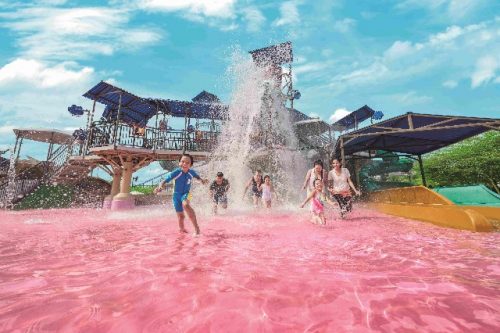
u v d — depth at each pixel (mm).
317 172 6648
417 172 21344
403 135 12320
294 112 20141
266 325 1583
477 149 16969
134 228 6000
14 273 2611
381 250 3520
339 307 1818
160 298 1982
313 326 1568
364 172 20219
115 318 1681
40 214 10766
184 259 3102
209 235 4785
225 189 9016
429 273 2541
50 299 1979
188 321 1640
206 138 17797
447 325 1564
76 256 3328
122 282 2332
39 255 3402
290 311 1764
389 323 1593
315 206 6258
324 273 2557
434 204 6715
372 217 7504
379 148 14109
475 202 7816
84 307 1840
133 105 18656
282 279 2383
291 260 3037
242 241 4191
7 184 16188
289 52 19906
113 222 7352
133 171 16250
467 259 3051
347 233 4855
